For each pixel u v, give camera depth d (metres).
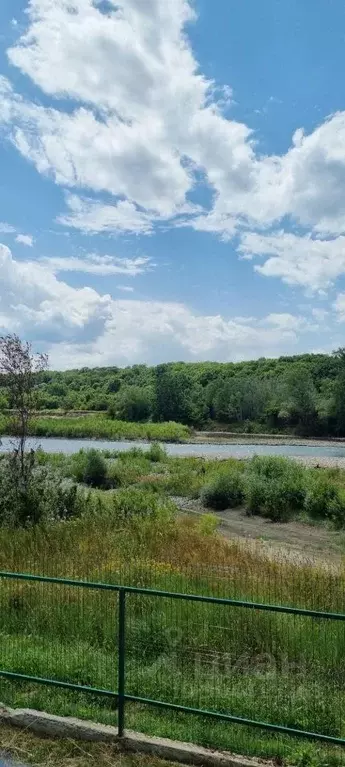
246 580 10.39
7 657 7.28
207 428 111.38
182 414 113.88
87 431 79.00
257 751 5.52
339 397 97.88
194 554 13.18
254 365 152.12
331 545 19.83
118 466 35.53
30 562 11.75
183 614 8.12
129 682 6.69
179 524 19.56
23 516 16.39
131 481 32.72
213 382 123.31
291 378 104.38
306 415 99.94
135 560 11.57
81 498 19.27
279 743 5.64
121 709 5.72
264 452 64.31
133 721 6.00
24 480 17.44
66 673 6.93
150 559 12.02
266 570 11.70
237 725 6.00
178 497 29.73
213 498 27.30
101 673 6.90
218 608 8.16
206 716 5.55
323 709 6.13
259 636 7.68
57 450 57.19
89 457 34.03
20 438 17.80
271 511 25.06
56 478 18.94
